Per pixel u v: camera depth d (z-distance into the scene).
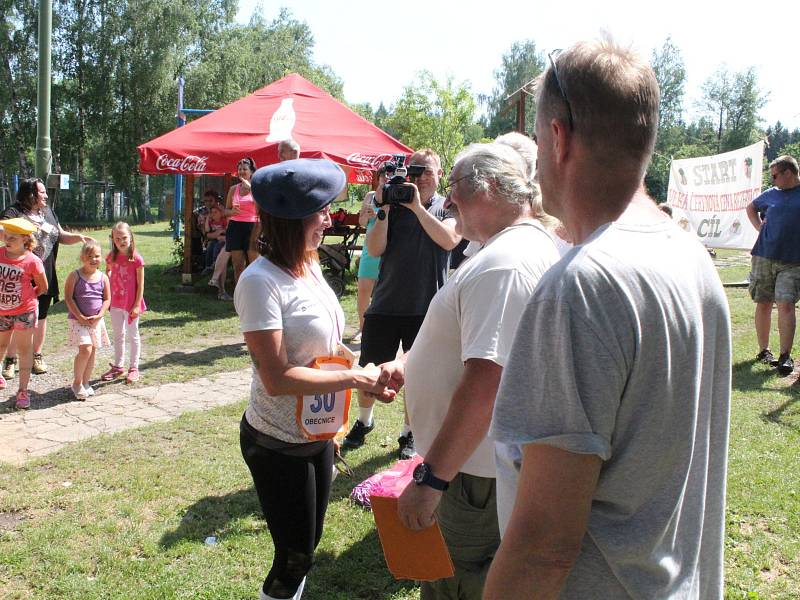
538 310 1.16
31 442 4.92
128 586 3.18
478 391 1.94
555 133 1.26
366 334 4.65
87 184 33.50
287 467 2.46
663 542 1.19
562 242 2.35
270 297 2.33
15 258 5.46
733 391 6.28
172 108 34.12
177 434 5.10
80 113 33.69
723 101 68.00
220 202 12.73
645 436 1.14
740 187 15.16
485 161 2.24
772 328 8.98
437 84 41.44
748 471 4.46
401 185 4.16
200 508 3.92
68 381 6.42
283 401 2.44
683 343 1.15
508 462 1.46
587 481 1.12
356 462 4.61
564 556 1.12
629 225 1.21
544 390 1.14
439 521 2.34
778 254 6.79
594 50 1.22
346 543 3.60
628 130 1.19
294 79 11.59
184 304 10.35
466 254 3.16
